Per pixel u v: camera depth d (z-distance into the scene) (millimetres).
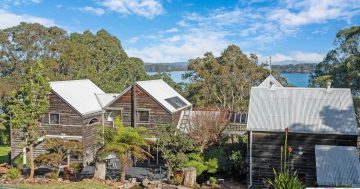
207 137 30125
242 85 58000
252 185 26000
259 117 26828
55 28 78562
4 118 33719
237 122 33375
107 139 24453
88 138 34031
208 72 57594
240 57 58344
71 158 32562
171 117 33031
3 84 57750
